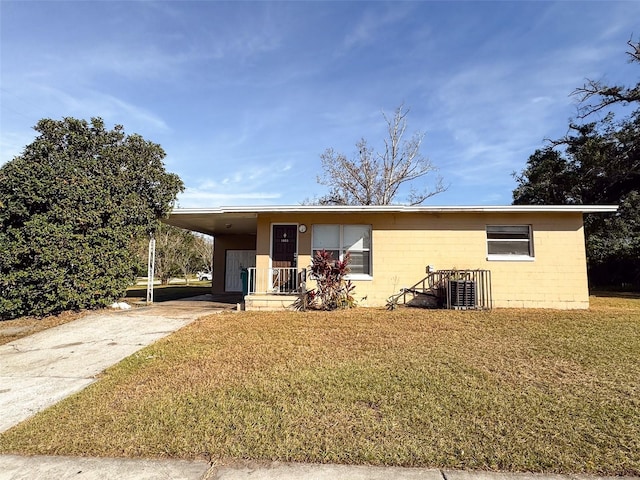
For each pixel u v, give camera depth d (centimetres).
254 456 309
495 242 1080
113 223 1061
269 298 1033
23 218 976
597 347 599
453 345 623
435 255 1083
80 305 1008
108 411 401
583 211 1021
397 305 1059
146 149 1222
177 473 287
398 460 298
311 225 1130
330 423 361
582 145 2127
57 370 570
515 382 458
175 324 858
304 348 619
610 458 296
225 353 601
